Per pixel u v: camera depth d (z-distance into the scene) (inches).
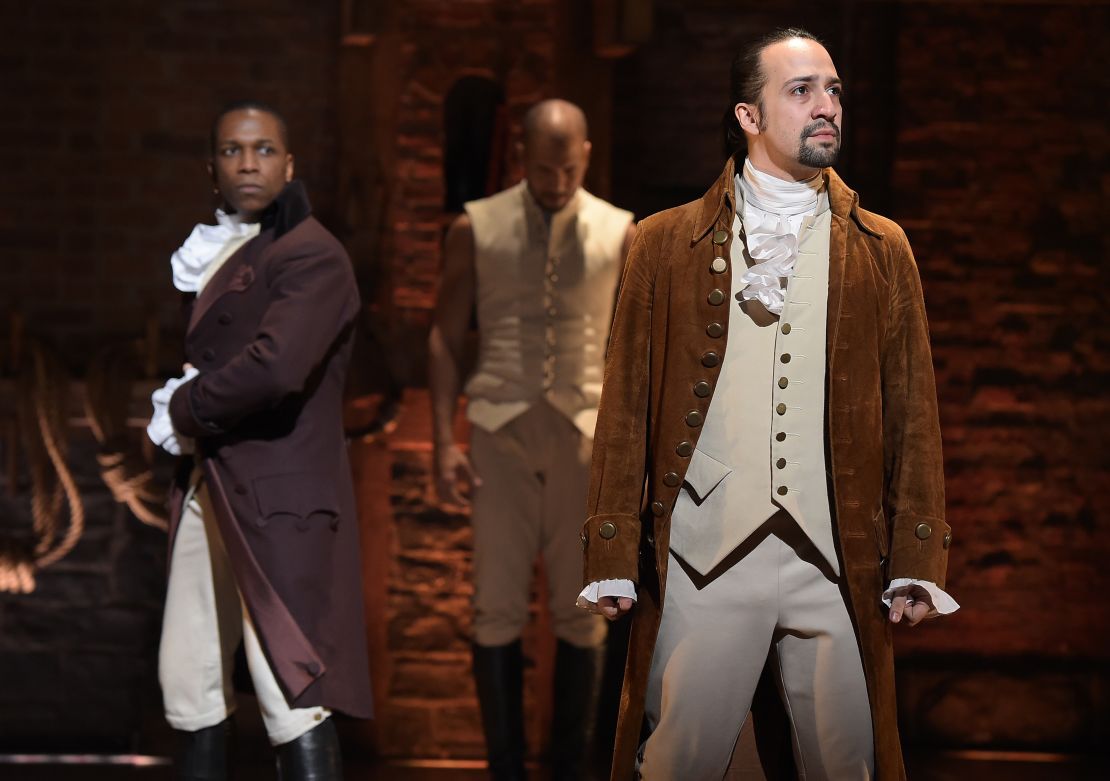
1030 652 619.8
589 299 479.5
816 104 277.4
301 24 624.7
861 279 278.2
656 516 282.0
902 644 618.8
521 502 477.7
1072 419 619.8
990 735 609.6
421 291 595.8
